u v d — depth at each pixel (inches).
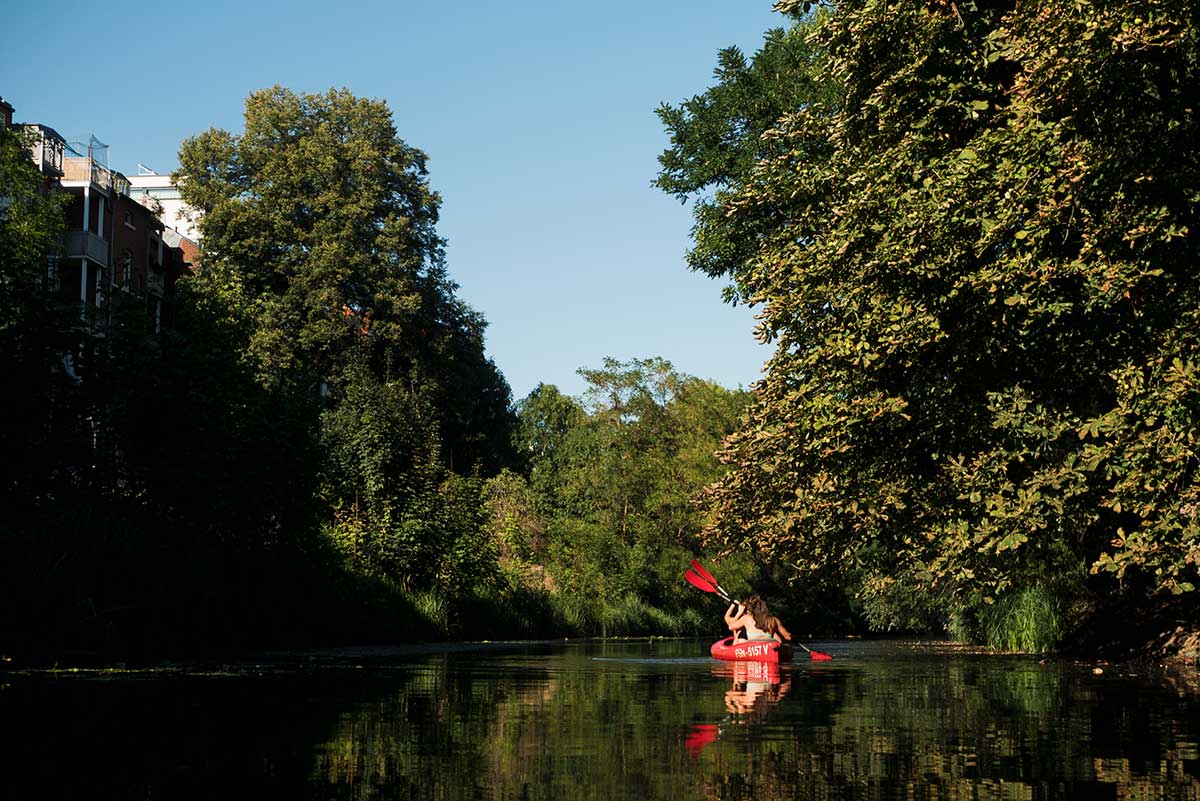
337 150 1978.3
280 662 516.7
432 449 1086.4
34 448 545.0
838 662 631.8
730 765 182.2
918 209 432.8
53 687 326.0
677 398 2150.6
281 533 705.0
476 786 160.1
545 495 2121.1
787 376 562.6
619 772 174.4
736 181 950.4
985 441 506.9
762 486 730.8
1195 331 367.6
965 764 186.7
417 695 326.6
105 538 507.5
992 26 488.4
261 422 673.6
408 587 1021.2
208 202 1967.3
